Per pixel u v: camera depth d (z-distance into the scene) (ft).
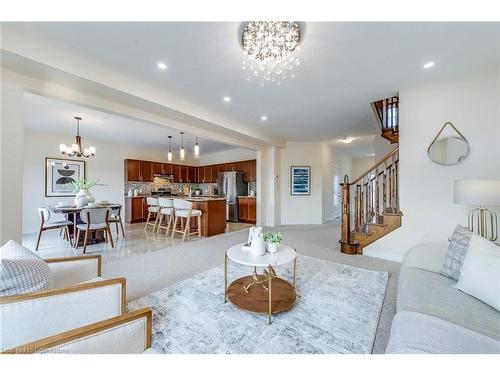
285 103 11.28
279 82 8.88
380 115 12.32
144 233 16.65
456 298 4.15
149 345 3.34
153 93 9.37
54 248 12.29
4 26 5.79
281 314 5.80
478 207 8.25
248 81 8.94
